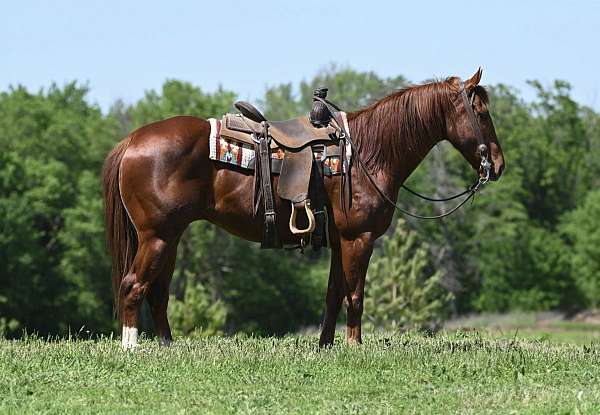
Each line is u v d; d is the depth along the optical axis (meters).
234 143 13.19
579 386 11.38
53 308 57.44
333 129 13.43
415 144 13.66
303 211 13.26
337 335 16.75
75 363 12.05
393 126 13.54
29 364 11.88
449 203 65.69
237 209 13.23
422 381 11.57
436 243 66.12
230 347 13.81
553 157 89.31
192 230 61.84
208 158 13.12
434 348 13.50
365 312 38.16
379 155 13.48
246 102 13.41
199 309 39.97
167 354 12.57
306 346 14.10
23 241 55.72
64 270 58.47
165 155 12.98
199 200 13.15
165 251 13.10
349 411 10.00
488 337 17.39
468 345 14.40
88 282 60.16
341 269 13.89
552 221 89.38
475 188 13.79
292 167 13.17
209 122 13.30
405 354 12.72
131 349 12.83
